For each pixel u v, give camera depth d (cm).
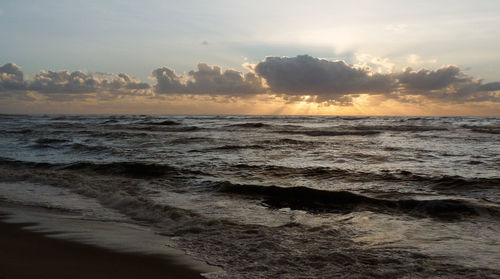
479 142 2148
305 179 1036
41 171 1182
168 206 714
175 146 1947
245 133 3127
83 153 1672
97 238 536
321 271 418
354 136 2752
